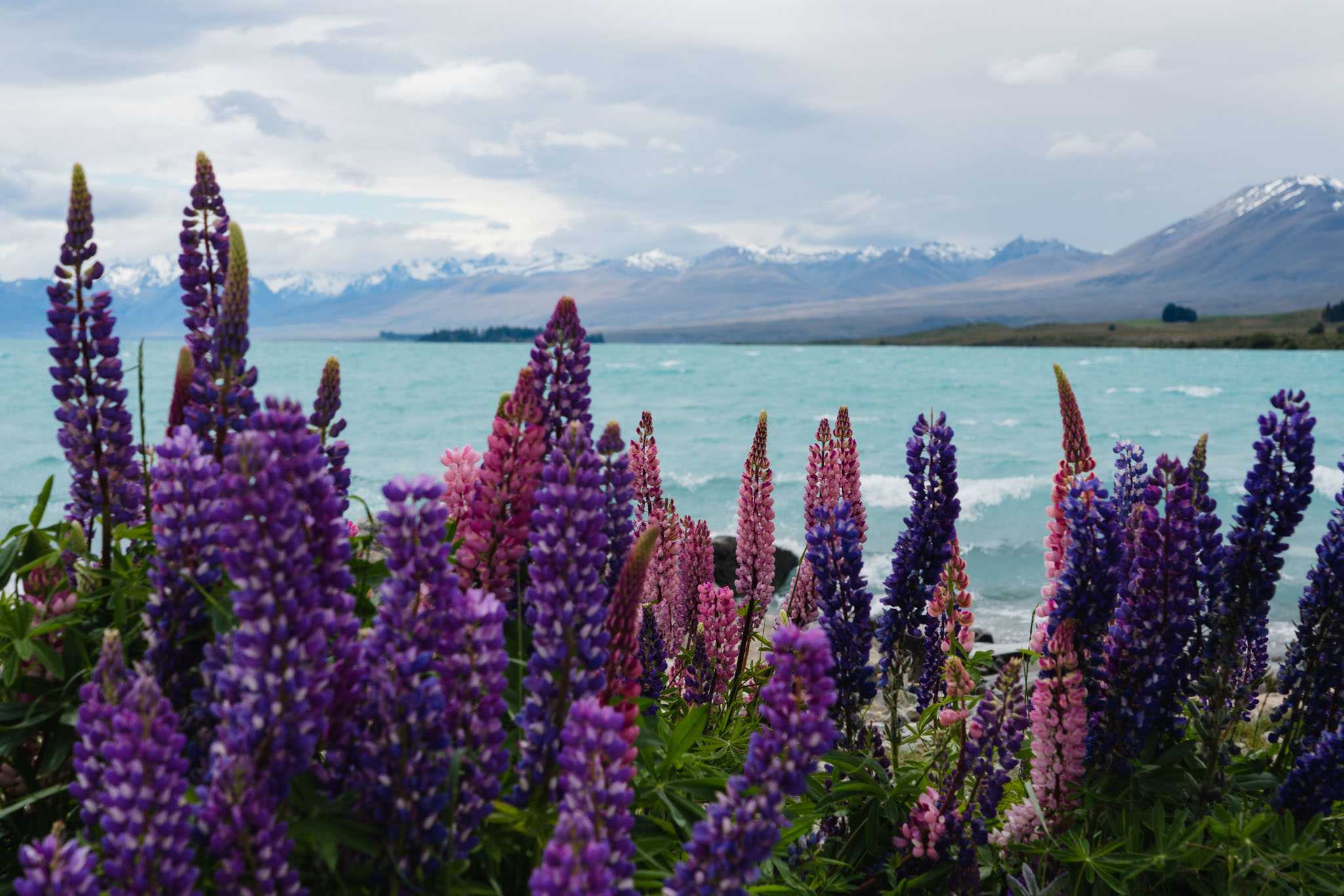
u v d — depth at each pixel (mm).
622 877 2592
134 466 3941
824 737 2848
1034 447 53469
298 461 2783
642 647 5172
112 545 3838
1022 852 4473
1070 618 4410
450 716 2918
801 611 5707
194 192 4055
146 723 2527
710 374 129500
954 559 5121
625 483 4000
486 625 2955
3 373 105875
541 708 3051
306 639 2684
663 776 3725
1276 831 4094
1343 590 4633
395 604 2830
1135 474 5078
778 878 4012
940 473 5012
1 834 3711
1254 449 4578
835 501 5859
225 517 2645
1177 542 4461
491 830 3145
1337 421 70188
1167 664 4504
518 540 3607
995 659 7316
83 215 3756
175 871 2475
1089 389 104188
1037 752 4457
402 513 2861
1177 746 4676
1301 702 4852
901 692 5180
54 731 3492
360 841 2801
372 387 99188
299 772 2740
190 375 3904
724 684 5316
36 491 36812
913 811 4348
